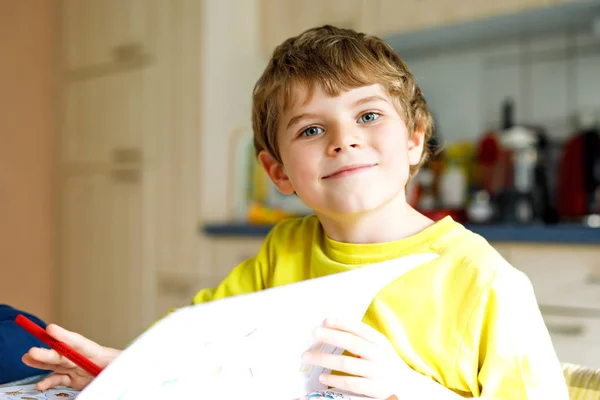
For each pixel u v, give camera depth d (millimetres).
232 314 441
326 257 713
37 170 2898
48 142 2898
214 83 2422
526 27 2301
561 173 2234
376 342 521
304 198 675
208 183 2391
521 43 2393
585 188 2166
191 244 2387
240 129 2541
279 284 767
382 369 513
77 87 2801
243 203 2521
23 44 2932
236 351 459
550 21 2229
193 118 2400
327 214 676
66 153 2828
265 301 456
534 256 1686
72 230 2793
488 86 2463
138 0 2580
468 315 588
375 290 518
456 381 588
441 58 2564
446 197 2363
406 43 2514
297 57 708
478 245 646
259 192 2561
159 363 417
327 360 510
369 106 656
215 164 2422
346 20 2400
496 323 578
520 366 571
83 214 2756
